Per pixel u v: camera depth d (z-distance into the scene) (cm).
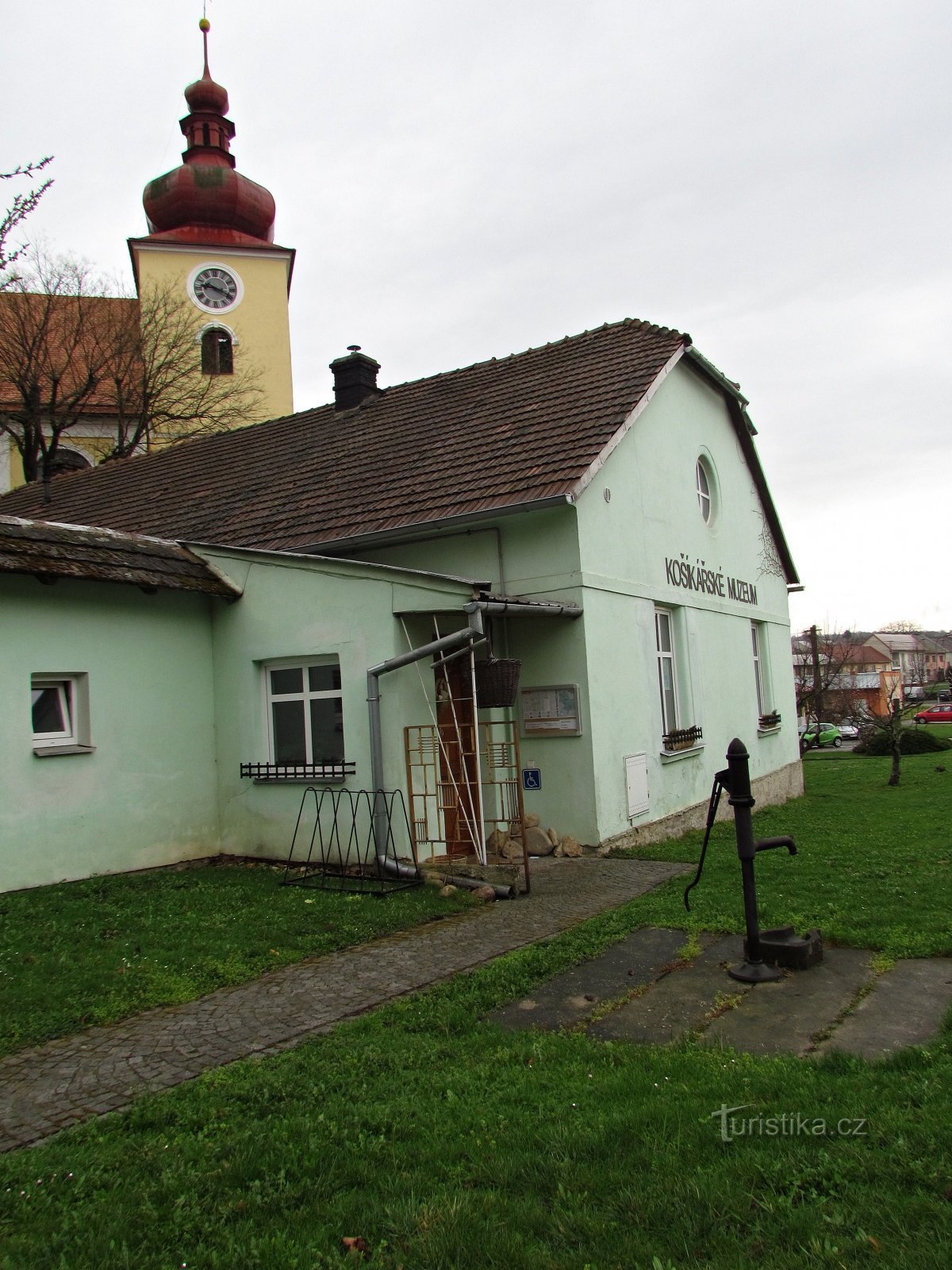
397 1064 449
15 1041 501
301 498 1316
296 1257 290
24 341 2994
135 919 734
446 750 921
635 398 1145
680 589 1355
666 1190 315
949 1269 262
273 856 1016
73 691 944
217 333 4044
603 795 1047
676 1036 480
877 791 2000
